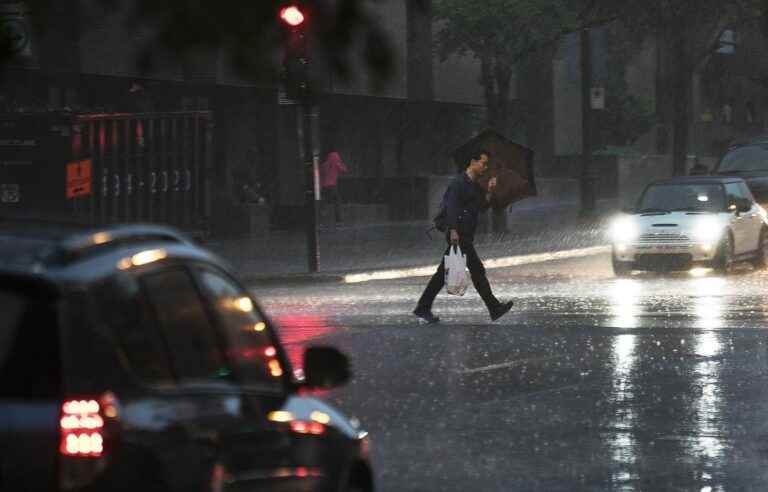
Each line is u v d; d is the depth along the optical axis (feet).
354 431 47.98
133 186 249.96
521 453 83.71
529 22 333.01
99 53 254.68
